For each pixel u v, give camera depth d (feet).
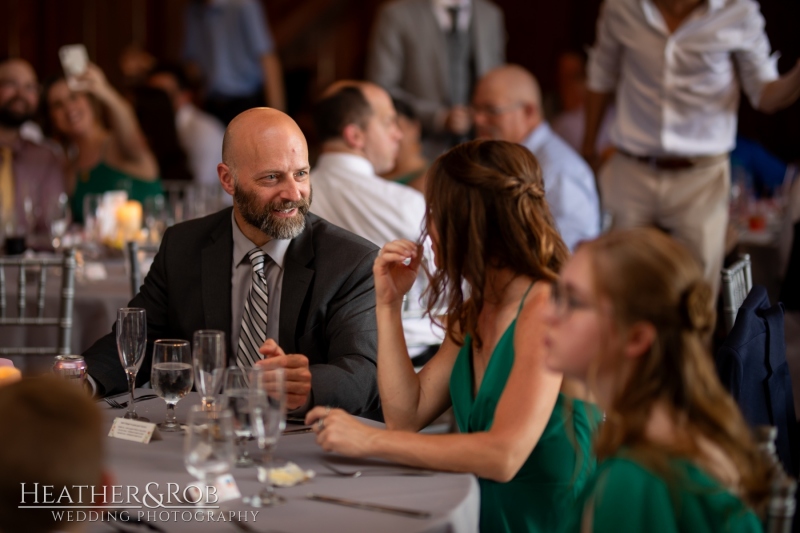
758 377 8.81
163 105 24.79
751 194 23.57
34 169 20.86
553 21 37.96
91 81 21.30
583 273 5.96
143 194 21.58
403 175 19.85
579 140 29.48
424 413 8.80
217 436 6.49
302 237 10.67
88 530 6.20
